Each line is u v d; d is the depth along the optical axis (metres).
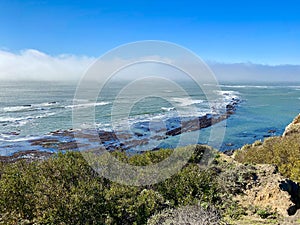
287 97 74.06
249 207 6.75
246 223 5.93
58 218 5.64
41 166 7.43
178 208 6.29
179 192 7.08
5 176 6.95
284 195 7.02
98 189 6.50
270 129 31.69
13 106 44.00
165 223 5.64
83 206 5.86
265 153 11.39
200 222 5.61
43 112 38.53
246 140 25.78
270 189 7.32
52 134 25.72
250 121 35.50
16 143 22.62
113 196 6.34
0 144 22.11
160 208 6.47
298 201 7.32
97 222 5.76
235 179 7.92
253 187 7.62
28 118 34.22
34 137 24.56
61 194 6.04
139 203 6.26
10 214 5.83
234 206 6.83
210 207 6.45
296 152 10.50
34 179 6.87
